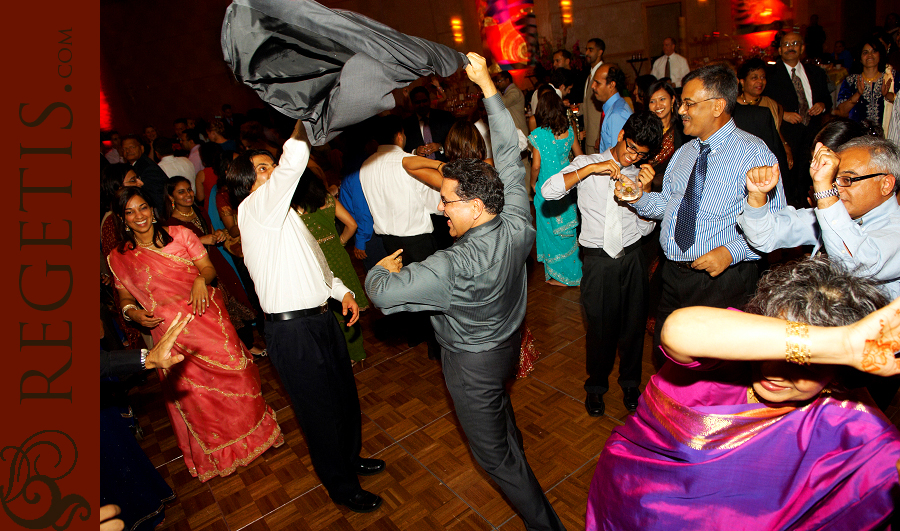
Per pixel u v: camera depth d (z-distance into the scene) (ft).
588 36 37.68
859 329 2.46
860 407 3.04
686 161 7.21
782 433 3.16
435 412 9.57
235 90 40.75
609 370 8.63
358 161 10.73
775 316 2.90
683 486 3.41
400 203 9.86
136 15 38.60
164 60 39.52
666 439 3.50
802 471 3.08
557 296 13.29
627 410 8.77
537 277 14.60
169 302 7.95
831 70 23.22
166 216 11.33
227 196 11.30
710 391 3.40
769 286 3.08
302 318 6.86
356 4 38.50
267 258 6.62
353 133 10.12
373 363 11.59
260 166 6.97
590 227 8.18
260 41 4.45
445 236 11.95
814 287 2.85
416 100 14.32
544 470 7.80
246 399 8.68
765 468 3.18
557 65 23.58
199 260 8.21
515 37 37.99
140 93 39.65
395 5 38.45
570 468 7.76
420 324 11.80
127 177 10.38
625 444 3.89
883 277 4.72
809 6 34.06
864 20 33.53
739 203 6.68
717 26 35.73
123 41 38.83
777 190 6.41
